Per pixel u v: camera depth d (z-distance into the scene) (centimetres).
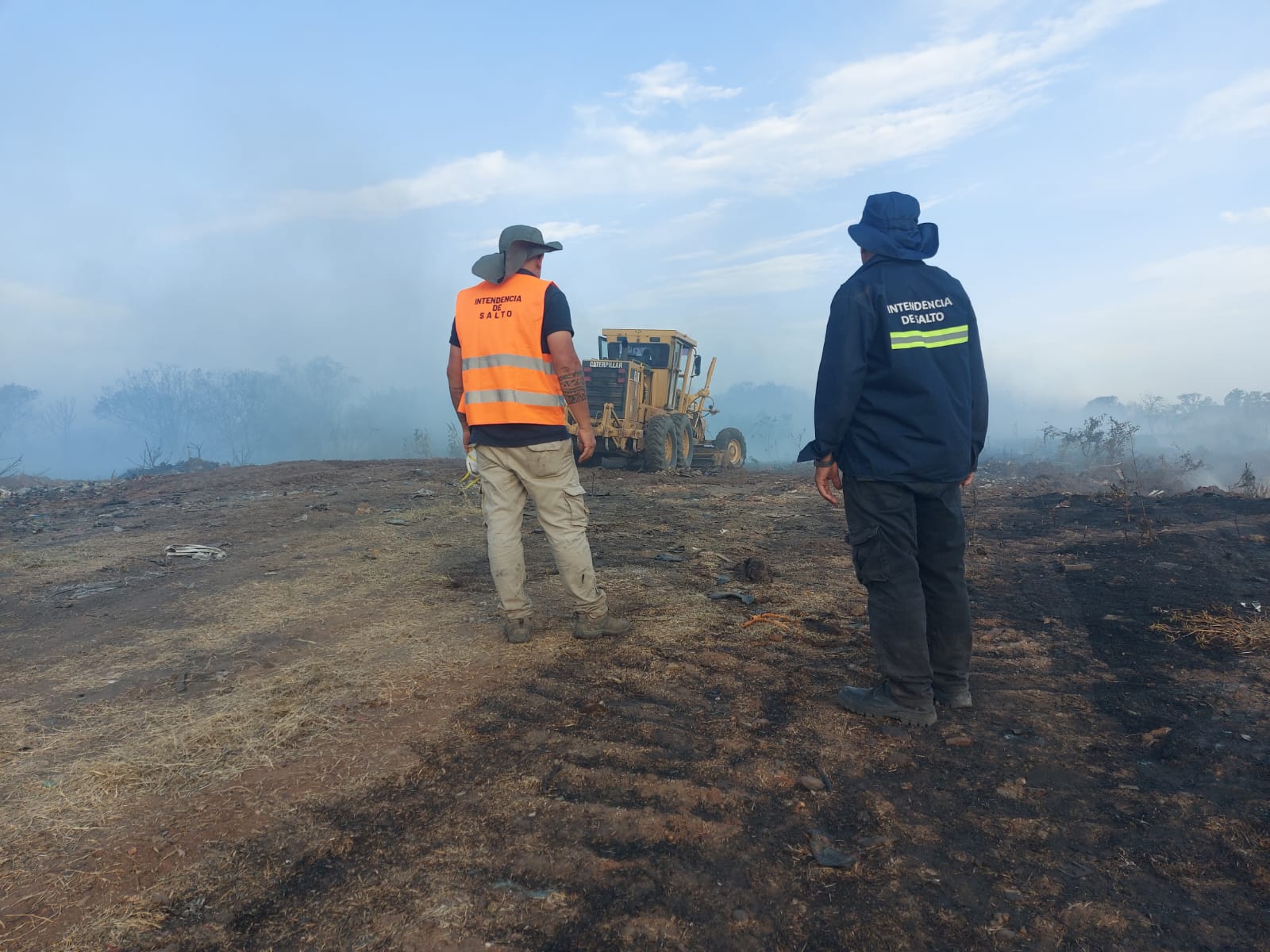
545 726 285
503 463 362
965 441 281
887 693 296
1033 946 174
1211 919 182
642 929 178
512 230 360
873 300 277
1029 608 440
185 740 273
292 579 514
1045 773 253
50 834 215
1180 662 343
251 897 190
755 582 504
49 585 514
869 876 200
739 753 264
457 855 206
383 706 302
